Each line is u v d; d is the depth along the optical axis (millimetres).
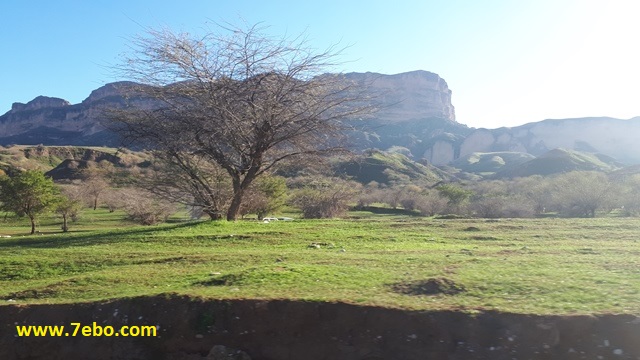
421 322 5312
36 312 6215
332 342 5473
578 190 34219
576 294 5742
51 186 32344
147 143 16516
